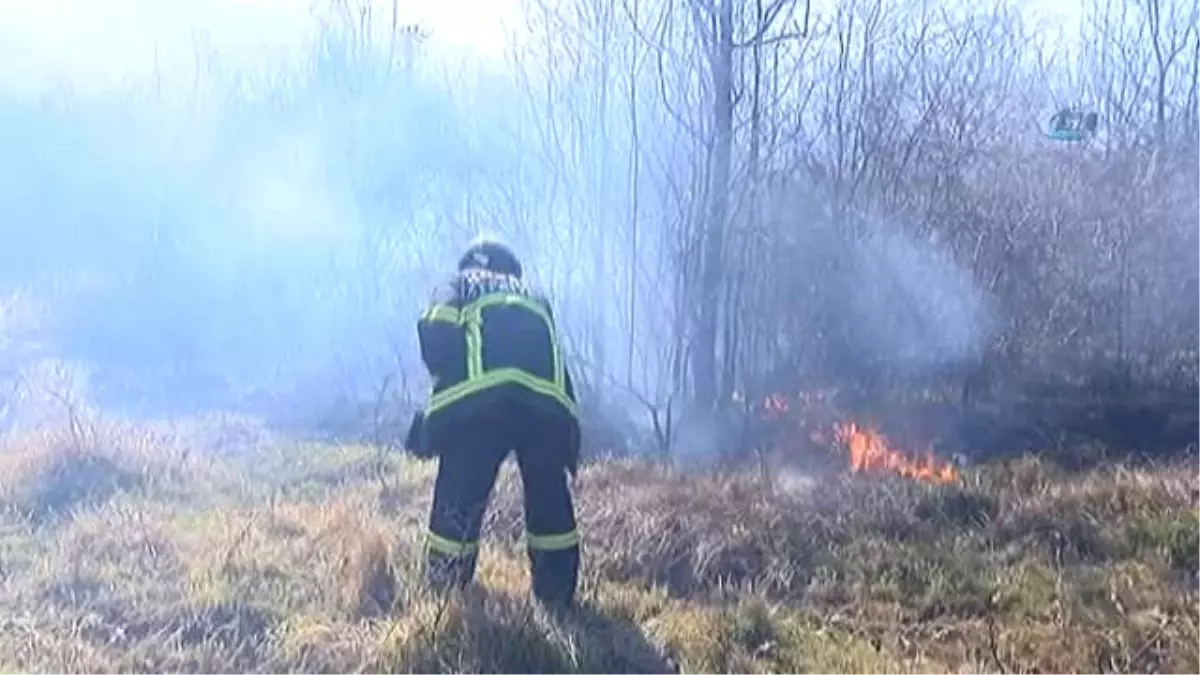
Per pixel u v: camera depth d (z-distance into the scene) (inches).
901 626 182.9
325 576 183.9
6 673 146.3
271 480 260.8
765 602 184.9
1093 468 296.2
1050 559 207.8
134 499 232.7
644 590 195.5
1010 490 249.8
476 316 176.7
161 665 154.9
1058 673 162.2
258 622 170.6
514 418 175.6
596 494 239.1
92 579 183.6
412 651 150.9
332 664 154.4
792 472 268.5
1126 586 191.2
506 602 166.7
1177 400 374.0
